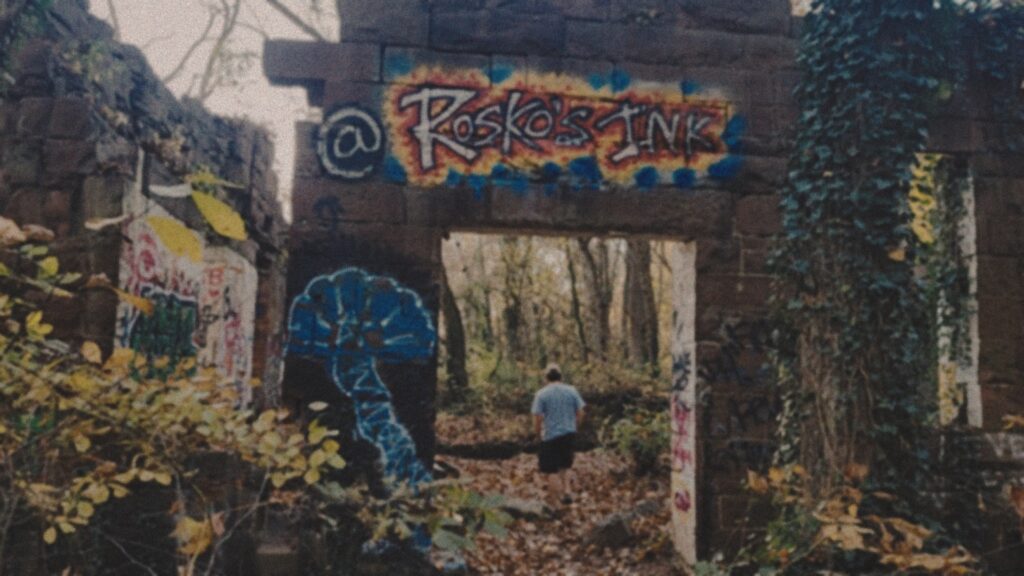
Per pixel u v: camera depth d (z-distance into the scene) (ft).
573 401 28.86
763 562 16.61
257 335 41.19
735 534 20.21
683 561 21.01
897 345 16.81
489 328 68.64
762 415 20.67
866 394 16.33
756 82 21.67
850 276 16.89
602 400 44.01
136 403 8.87
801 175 18.84
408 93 20.74
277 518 18.24
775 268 20.49
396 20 20.84
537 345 69.00
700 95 21.48
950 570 12.15
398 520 10.80
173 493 14.75
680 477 21.59
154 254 23.59
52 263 8.26
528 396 47.50
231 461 14.92
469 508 10.44
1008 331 21.40
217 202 5.09
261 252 40.78
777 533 16.72
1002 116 21.91
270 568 17.20
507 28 21.13
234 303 34.19
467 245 84.99
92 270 20.04
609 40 21.38
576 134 21.07
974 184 21.71
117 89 23.99
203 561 15.43
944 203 22.58
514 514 26.50
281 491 18.02
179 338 26.53
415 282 20.38
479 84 20.93
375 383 20.02
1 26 18.84
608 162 21.07
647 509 25.09
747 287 21.03
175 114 28.35
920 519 16.49
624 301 66.49
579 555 23.54
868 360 16.47
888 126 17.69
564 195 20.88
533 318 74.33
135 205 21.72
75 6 24.47
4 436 8.63
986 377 21.20
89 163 20.43
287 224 44.98
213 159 32.04
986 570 18.12
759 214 21.27
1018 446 20.68
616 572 21.72
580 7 21.43
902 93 17.94
